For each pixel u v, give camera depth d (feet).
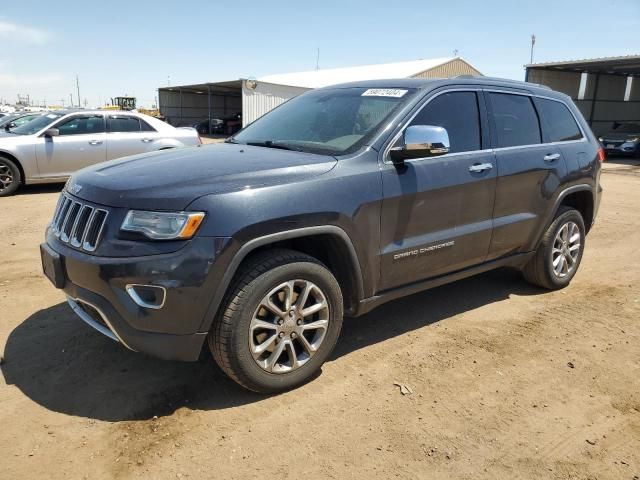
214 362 11.80
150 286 9.04
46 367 11.48
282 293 10.24
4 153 31.99
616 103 105.81
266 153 11.62
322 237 10.86
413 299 15.96
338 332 11.18
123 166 11.09
